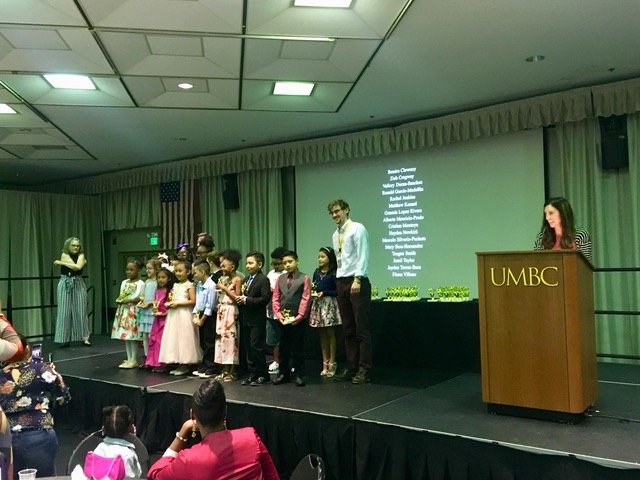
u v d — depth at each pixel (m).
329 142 7.07
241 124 6.59
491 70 4.87
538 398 3.06
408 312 5.29
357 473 3.28
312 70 4.73
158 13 3.58
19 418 2.78
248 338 4.63
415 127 6.38
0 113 5.89
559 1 3.59
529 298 3.08
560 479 2.54
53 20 3.65
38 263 9.20
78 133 6.81
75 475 1.98
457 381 4.45
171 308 5.13
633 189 5.22
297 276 4.63
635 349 5.22
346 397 3.92
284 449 3.64
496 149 6.00
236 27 3.83
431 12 3.72
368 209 6.93
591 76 5.07
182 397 4.24
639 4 3.64
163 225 8.99
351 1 3.49
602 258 5.40
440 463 2.93
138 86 5.09
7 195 8.97
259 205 7.91
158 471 1.91
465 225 6.20
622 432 2.83
